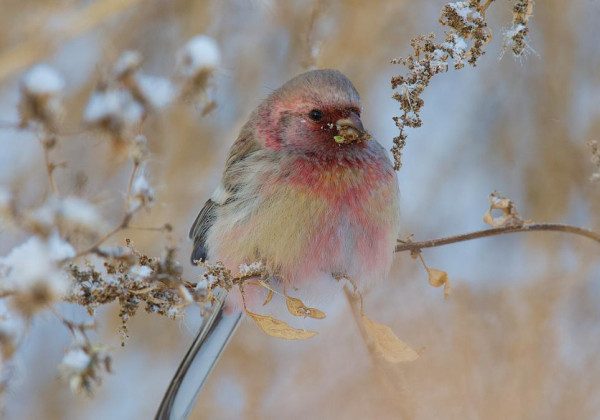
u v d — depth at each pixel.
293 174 9.13
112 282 6.38
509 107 13.23
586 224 12.11
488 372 9.86
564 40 12.88
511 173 12.97
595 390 9.77
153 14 12.63
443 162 13.32
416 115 7.89
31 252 4.93
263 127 9.72
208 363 9.12
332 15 12.36
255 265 8.81
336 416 10.86
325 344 11.38
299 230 9.02
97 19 11.27
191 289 7.40
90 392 5.46
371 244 9.20
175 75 5.59
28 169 11.63
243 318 9.25
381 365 9.61
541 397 9.73
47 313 5.67
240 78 12.55
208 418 11.30
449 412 9.49
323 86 9.34
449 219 12.89
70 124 11.70
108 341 12.29
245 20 12.68
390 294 11.05
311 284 9.27
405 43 12.83
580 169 12.56
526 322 10.25
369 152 9.34
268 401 11.27
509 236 12.34
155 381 12.35
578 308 10.81
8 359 4.95
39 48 11.16
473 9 7.73
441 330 10.17
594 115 12.78
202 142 12.30
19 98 5.31
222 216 9.59
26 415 11.82
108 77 5.52
